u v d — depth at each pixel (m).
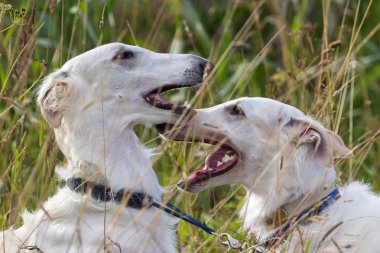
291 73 13.28
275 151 10.41
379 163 14.27
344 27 14.34
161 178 13.31
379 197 10.55
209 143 10.75
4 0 11.88
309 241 9.44
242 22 18.78
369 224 9.85
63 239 9.71
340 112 11.99
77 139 10.09
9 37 12.61
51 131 11.23
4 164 11.23
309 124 10.15
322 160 9.94
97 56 10.30
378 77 17.91
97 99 10.12
